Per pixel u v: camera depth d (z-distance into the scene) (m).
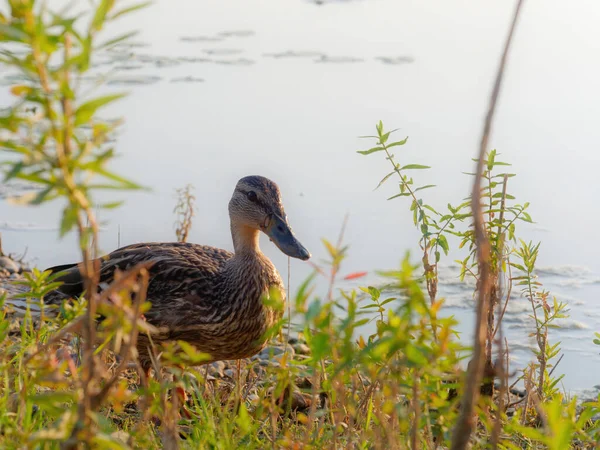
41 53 4.53
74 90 4.58
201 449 7.27
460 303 15.01
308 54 29.98
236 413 8.85
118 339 5.06
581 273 16.00
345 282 15.62
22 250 17.00
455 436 5.23
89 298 4.91
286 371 6.99
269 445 7.31
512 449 6.74
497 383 12.22
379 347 5.27
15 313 12.27
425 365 5.18
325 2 38.41
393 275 5.12
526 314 14.59
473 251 9.48
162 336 10.56
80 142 4.70
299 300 5.34
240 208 11.73
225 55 29.67
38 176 4.57
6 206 18.98
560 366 13.05
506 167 20.31
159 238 17.11
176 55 29.42
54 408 5.32
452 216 9.54
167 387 6.21
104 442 4.94
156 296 10.68
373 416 7.11
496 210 9.41
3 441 6.13
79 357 9.41
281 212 11.75
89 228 4.66
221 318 10.77
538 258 16.61
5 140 4.51
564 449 5.21
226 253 11.67
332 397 7.35
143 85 25.95
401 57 29.47
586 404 6.68
